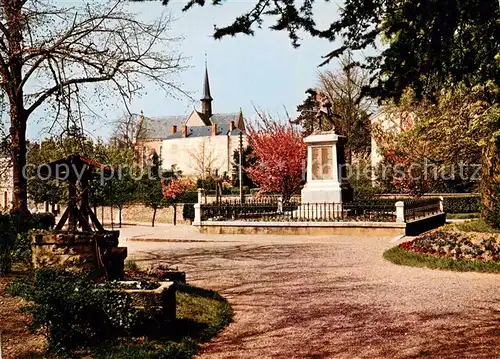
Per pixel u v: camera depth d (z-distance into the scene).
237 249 16.03
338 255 13.95
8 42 12.41
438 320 6.95
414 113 27.30
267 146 36.88
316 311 7.78
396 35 6.51
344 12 6.41
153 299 6.25
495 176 13.41
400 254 13.03
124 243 19.80
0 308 6.54
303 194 21.80
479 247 12.02
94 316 6.02
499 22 6.08
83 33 12.97
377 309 7.74
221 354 5.89
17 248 8.87
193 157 71.94
